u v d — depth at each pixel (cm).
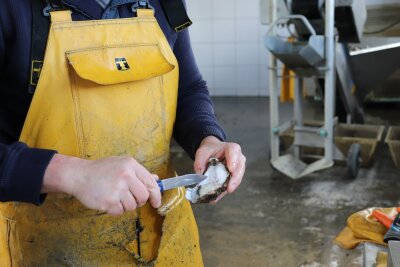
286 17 284
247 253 233
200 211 277
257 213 272
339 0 295
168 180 84
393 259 88
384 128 380
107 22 85
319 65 295
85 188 71
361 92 392
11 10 78
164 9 96
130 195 72
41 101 82
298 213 270
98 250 92
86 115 85
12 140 88
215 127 101
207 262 227
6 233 93
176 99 98
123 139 89
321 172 325
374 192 292
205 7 525
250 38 527
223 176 90
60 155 74
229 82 550
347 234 187
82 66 81
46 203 87
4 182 70
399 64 376
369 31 399
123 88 87
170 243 99
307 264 222
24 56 80
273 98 318
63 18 81
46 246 90
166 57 91
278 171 331
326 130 304
